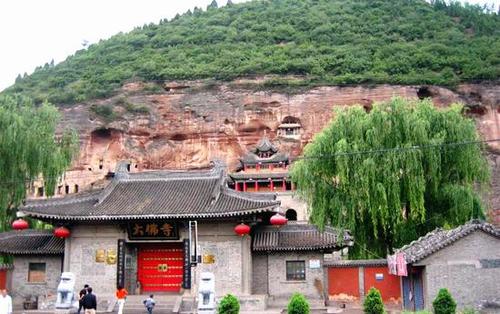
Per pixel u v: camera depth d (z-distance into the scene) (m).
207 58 112.75
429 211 36.09
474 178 36.00
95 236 33.94
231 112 92.38
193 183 36.75
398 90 90.81
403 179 34.34
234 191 34.34
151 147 91.88
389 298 31.94
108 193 35.84
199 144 92.38
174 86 97.06
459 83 90.19
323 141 36.28
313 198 35.66
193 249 26.95
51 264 35.03
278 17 136.88
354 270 32.97
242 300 31.05
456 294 24.33
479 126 86.81
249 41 124.56
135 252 35.22
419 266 25.56
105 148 90.50
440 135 35.25
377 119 35.28
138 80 97.81
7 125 37.38
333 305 32.62
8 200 37.84
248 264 32.62
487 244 24.86
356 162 34.41
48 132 39.88
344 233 32.94
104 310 31.06
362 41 116.88
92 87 97.69
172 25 141.00
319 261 33.31
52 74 117.00
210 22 138.50
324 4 143.88
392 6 136.12
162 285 34.56
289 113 91.69
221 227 33.03
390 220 35.22
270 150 82.88
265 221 35.12
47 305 32.81
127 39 131.62
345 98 91.38
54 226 36.16
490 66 92.25
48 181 39.19
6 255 36.03
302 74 98.44
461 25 123.88
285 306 32.84
